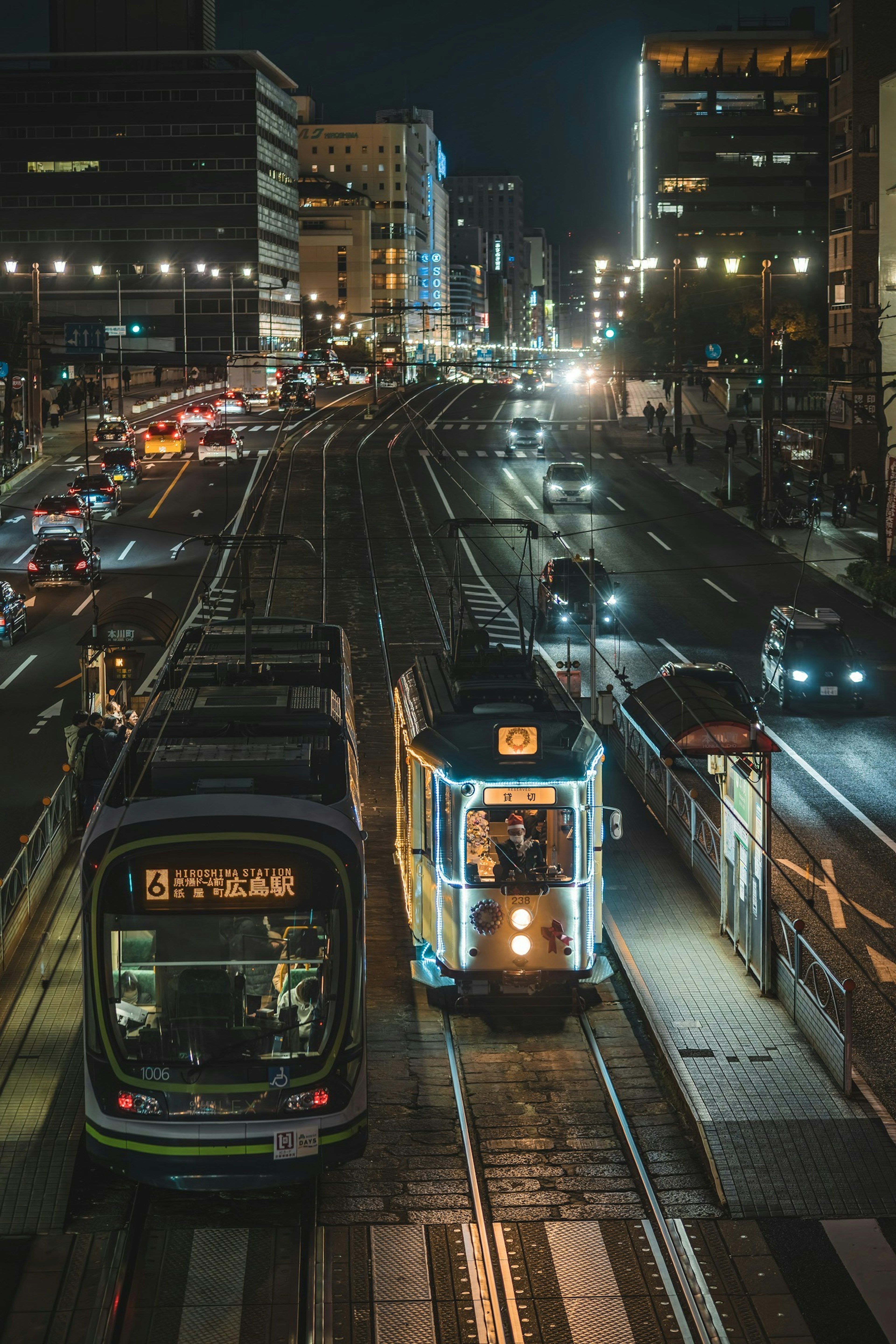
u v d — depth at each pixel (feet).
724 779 84.38
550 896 72.54
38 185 637.71
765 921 75.25
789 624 154.20
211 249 638.94
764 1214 54.08
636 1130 61.36
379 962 80.84
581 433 382.83
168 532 247.70
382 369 581.12
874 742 136.87
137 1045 53.21
